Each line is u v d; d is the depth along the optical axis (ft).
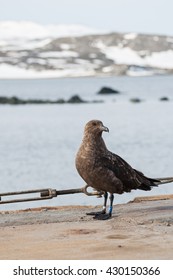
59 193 43.42
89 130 40.52
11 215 42.73
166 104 331.98
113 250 33.09
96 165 40.29
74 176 93.20
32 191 43.24
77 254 32.55
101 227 38.06
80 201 68.13
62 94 515.91
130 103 348.79
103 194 43.93
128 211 42.91
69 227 38.24
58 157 117.29
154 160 110.11
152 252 32.71
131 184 41.60
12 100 346.74
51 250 33.32
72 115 251.80
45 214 42.73
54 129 183.62
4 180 90.33
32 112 276.82
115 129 180.45
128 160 111.14
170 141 142.61
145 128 181.88
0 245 34.47
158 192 72.43
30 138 156.46
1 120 226.99
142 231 36.78
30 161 111.86
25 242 34.94
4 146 138.41
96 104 341.41
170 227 37.70
